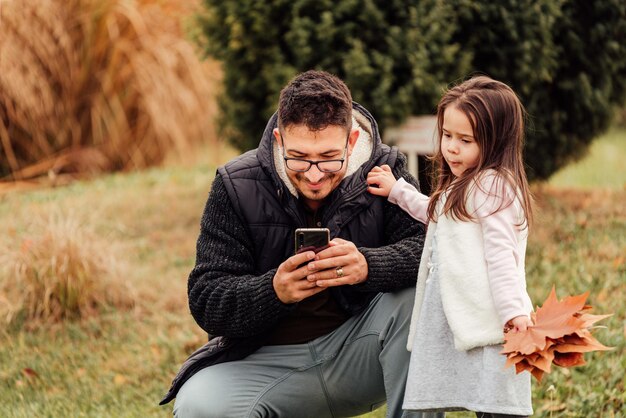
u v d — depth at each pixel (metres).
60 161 9.45
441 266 2.84
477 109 2.84
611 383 3.92
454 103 2.90
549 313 2.61
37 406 4.21
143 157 9.78
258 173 3.04
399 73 5.86
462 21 6.01
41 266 5.44
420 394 2.83
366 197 3.06
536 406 3.83
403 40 5.75
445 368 2.83
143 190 8.46
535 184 6.81
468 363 2.79
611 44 6.22
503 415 2.75
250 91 6.36
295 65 6.02
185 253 6.45
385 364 3.00
